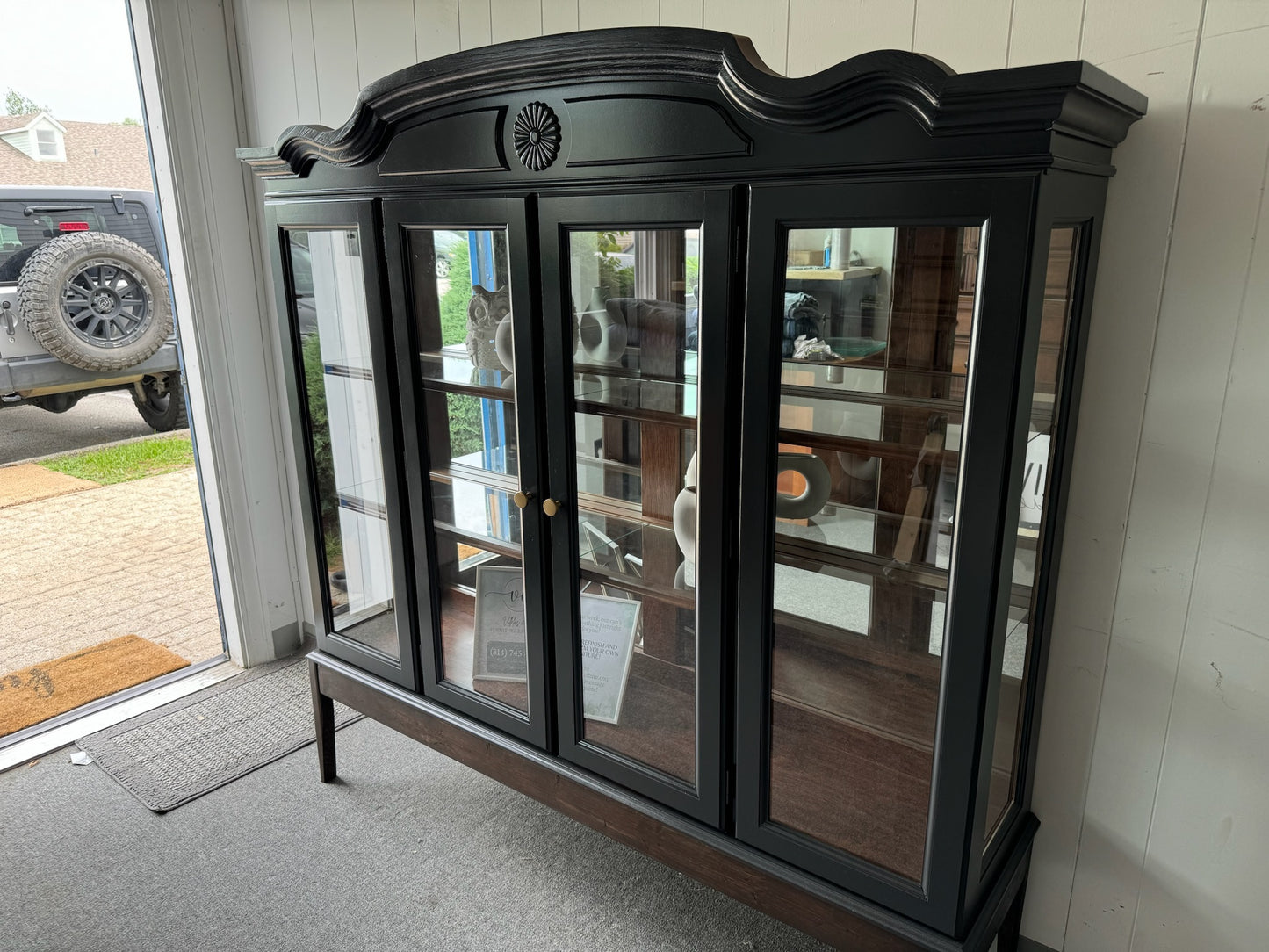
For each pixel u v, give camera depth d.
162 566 3.46
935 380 0.96
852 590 1.08
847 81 0.90
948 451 0.97
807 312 1.02
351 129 1.37
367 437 1.60
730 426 1.12
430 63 1.23
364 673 1.78
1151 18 1.05
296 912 1.59
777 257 1.02
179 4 2.04
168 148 2.09
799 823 1.22
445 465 1.50
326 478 1.72
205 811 1.88
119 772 2.01
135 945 1.51
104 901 1.62
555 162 1.19
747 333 1.06
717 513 1.15
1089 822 1.34
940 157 0.89
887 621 1.07
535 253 1.25
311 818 1.85
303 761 2.05
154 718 2.25
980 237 0.89
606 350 1.22
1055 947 1.43
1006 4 1.15
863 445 1.03
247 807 1.89
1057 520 1.20
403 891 1.64
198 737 2.16
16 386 4.82
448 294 1.39
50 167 6.14
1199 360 1.10
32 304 4.76
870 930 1.17
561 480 1.32
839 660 1.12
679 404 1.17
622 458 1.26
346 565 1.75
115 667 2.53
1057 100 0.80
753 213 1.03
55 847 1.77
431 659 1.63
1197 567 1.16
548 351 1.27
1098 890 1.36
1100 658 1.27
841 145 0.95
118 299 5.15
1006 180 0.86
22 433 5.69
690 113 1.05
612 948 1.51
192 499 4.46
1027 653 1.20
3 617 2.94
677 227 1.10
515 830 1.81
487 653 1.54
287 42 2.05
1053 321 1.02
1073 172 0.95
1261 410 1.07
